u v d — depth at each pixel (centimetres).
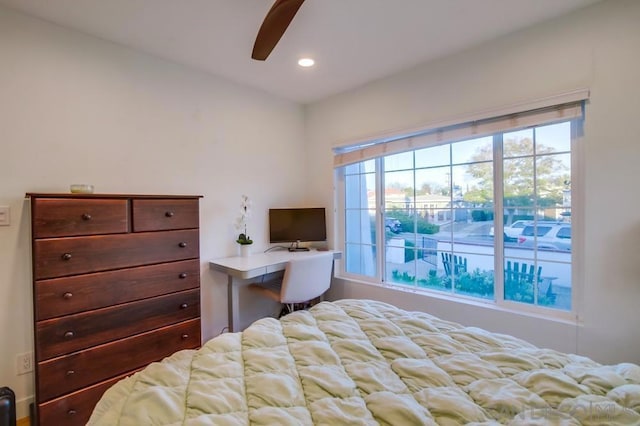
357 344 128
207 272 278
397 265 301
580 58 193
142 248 204
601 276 189
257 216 319
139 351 202
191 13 191
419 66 265
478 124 236
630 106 179
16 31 187
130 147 233
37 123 194
